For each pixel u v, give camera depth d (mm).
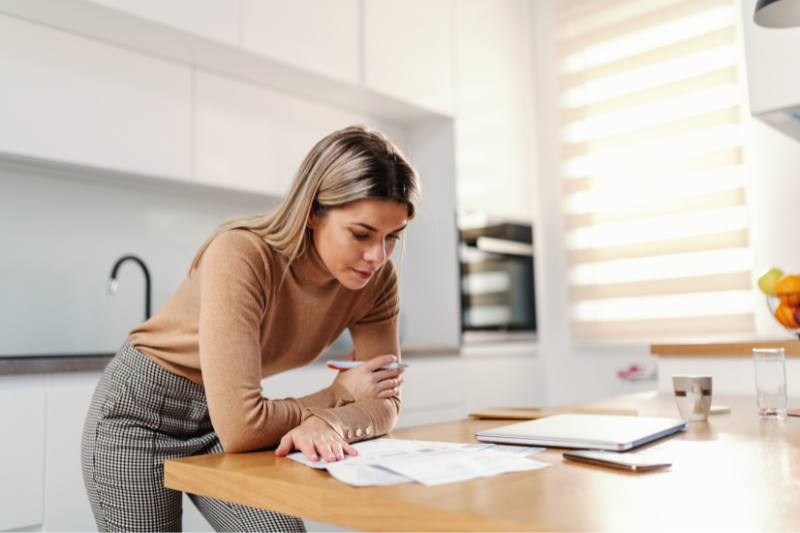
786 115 2057
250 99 2752
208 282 1006
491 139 3676
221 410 943
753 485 671
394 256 3584
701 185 3400
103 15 2143
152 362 1141
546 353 3920
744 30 2072
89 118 2227
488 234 3566
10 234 2258
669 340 3457
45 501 1809
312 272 1148
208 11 2371
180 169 2469
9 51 2061
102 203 2510
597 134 3812
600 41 3830
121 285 2543
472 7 3658
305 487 685
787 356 1818
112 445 1107
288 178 2859
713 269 3330
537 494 635
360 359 1322
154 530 1117
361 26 2996
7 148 2023
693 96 3459
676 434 1022
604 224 3754
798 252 3094
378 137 1072
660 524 537
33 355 2270
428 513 587
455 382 3211
